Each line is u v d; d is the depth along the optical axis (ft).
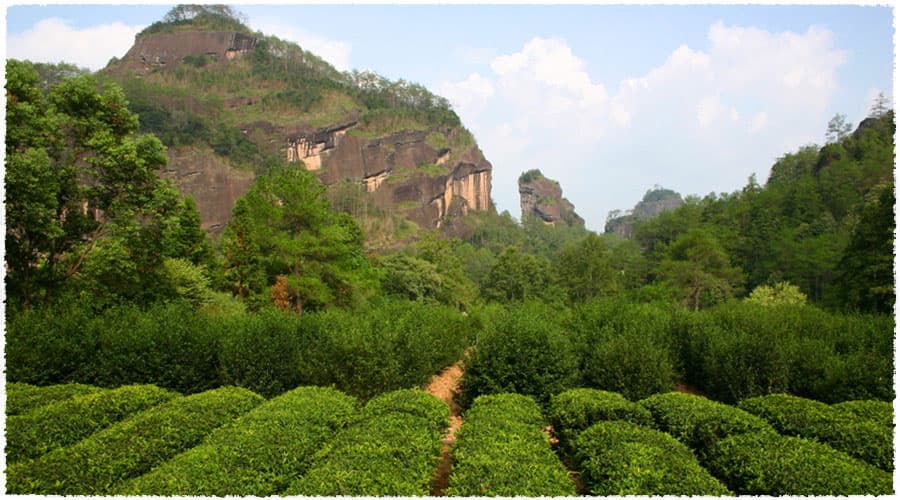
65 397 32.27
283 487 21.13
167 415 26.61
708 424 25.68
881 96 249.75
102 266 57.98
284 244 80.53
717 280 148.25
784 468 20.51
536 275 185.37
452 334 54.90
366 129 430.20
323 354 36.50
